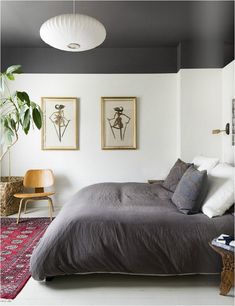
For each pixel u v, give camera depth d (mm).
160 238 2088
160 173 4504
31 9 3184
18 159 4559
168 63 4477
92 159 4547
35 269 2061
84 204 2516
